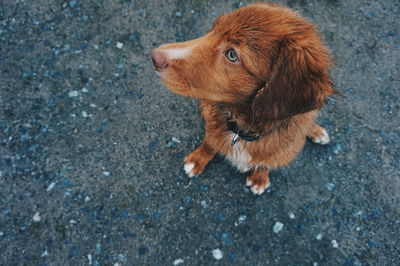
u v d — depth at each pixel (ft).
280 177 2.55
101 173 2.48
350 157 2.60
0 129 2.51
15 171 2.44
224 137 2.25
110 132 2.56
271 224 2.44
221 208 2.46
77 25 2.78
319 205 2.49
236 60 1.86
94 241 2.35
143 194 2.46
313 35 1.87
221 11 2.89
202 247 2.37
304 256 2.39
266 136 2.13
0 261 2.28
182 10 2.87
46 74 2.65
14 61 2.67
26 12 2.78
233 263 2.35
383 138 2.65
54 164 2.47
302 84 1.82
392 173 2.57
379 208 2.50
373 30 2.92
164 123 2.61
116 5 2.85
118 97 2.64
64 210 2.39
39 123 2.54
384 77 2.80
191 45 1.95
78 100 2.61
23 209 2.37
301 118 2.11
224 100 2.00
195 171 2.49
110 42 2.76
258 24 1.82
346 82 2.77
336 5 2.96
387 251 2.41
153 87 2.68
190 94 2.03
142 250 2.35
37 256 2.30
